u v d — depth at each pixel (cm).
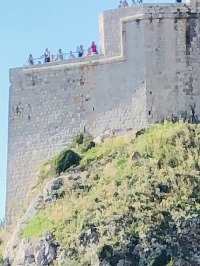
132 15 10650
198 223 9500
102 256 9319
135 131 10438
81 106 10738
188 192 9725
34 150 10825
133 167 10012
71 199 9962
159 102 10481
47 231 9719
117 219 9538
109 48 10719
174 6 10631
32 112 10881
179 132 10212
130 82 10569
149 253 9312
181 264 9288
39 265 9588
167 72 10531
